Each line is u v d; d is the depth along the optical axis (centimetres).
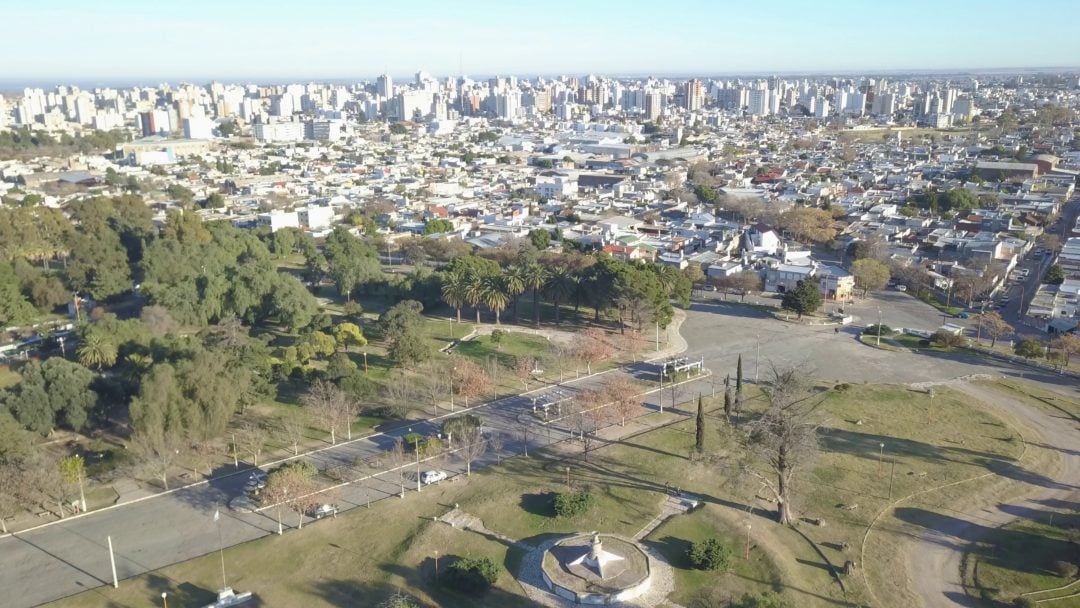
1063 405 17325
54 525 12800
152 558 11856
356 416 16788
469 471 14475
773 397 13675
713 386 18762
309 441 15862
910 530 12350
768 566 11381
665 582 11112
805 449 12200
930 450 15050
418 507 13188
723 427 15462
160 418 14388
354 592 10944
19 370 19088
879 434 15788
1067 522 12506
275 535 12425
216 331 19412
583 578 10994
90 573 11494
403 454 15100
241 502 13388
